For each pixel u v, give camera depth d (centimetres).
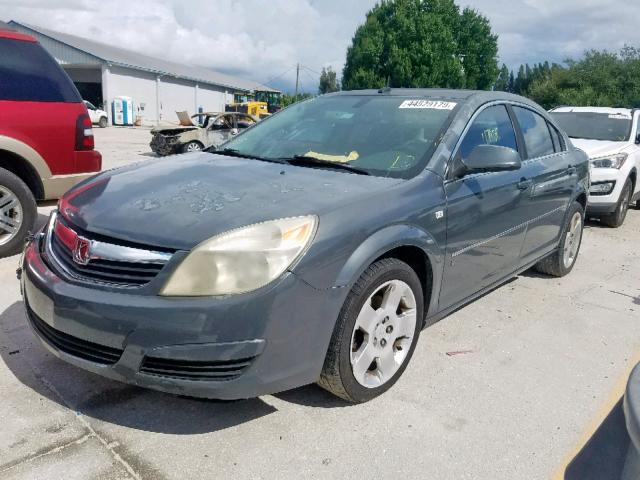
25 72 485
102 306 235
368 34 4081
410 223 292
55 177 504
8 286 423
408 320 306
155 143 1525
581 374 340
